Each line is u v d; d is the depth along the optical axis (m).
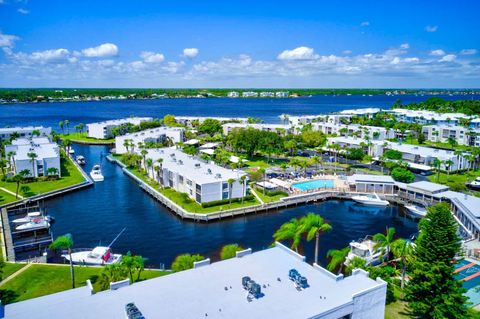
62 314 40.19
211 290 45.41
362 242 82.88
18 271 68.38
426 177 145.00
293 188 126.31
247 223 101.50
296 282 47.12
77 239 89.50
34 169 134.75
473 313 54.81
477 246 80.75
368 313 45.28
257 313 40.72
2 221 94.56
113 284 45.53
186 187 118.19
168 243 88.44
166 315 40.25
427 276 53.25
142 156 149.12
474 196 111.94
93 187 133.38
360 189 125.75
